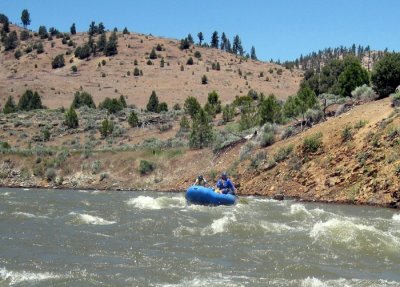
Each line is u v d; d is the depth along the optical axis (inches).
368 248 482.6
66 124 2492.6
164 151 1555.1
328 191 965.8
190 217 696.4
